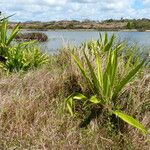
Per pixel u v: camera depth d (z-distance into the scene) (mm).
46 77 5789
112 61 5188
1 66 7160
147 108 4828
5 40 7781
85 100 5035
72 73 5430
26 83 5832
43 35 23969
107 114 4711
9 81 5871
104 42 8250
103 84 4773
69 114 4824
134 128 4461
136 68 4668
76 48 6852
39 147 4172
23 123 4520
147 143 4277
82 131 4527
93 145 4211
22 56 7379
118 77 5234
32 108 4789
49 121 4609
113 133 4508
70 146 4145
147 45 7832
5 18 7863
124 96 4922
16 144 4246
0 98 5031
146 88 4949
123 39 8305
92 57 5660
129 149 4195
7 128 4512
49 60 7957
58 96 5332
